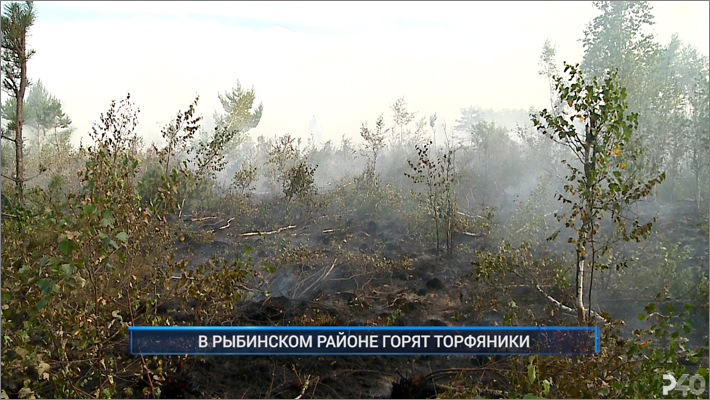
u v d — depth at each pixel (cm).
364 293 766
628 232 870
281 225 1162
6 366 441
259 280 788
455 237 1044
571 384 416
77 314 452
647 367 408
